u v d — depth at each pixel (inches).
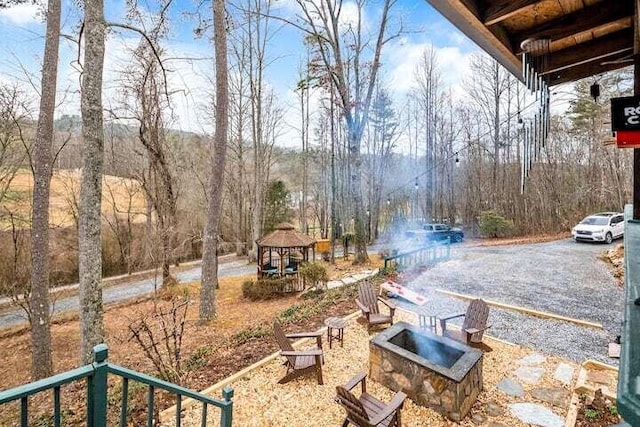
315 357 187.5
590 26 86.3
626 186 742.5
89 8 244.1
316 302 345.4
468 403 161.3
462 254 583.5
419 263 491.2
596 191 840.3
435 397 161.9
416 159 1139.3
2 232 487.2
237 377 188.7
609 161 748.0
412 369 171.6
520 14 88.0
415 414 161.8
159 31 405.1
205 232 361.7
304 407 165.0
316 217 1267.2
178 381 178.1
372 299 283.4
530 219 883.4
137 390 172.7
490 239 837.8
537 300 326.6
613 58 116.5
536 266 469.7
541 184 872.3
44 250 284.5
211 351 237.9
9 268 471.8
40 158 282.7
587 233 625.0
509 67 107.3
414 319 284.0
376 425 124.3
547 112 124.6
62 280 575.8
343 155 989.2
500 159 945.5
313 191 1254.3
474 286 378.9
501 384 183.8
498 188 934.4
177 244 677.9
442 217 1010.7
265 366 203.6
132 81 465.4
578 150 865.5
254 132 760.3
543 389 178.4
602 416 152.6
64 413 174.6
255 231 770.8
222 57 358.0
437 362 192.9
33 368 277.4
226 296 470.0
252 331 271.3
